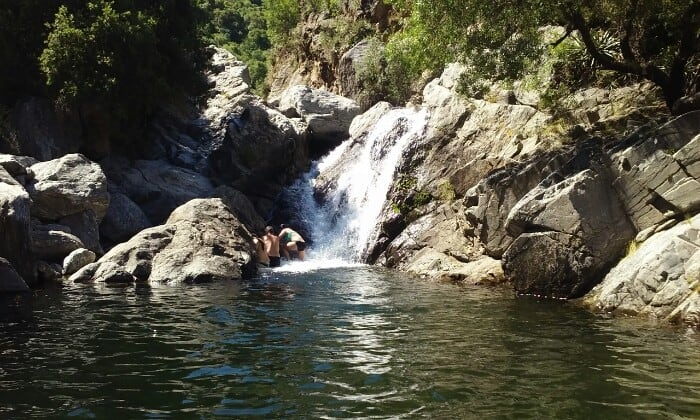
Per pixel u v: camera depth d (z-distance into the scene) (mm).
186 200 20891
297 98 28594
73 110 21000
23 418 5926
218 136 25656
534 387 6801
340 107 28578
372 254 18656
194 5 26562
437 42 14859
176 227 16250
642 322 10055
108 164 21828
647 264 10617
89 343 8711
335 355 8117
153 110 24312
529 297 12523
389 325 9906
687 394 6555
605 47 16875
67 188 16266
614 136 13812
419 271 16062
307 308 11297
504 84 18625
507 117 18578
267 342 8797
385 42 32219
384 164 21359
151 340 8898
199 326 9812
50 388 6793
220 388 6816
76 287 13594
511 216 13086
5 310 11000
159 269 14672
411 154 20109
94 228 16641
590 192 12367
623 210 12195
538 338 8992
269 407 6223
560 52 17641
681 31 13953
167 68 24250
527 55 14750
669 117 13008
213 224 16609
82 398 6488
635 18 14164
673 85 14547
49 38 19938
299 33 42938
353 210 21500
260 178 23969
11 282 13008
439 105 20922
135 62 21469
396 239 18094
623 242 12133
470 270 14820
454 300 12125
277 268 17156
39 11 20938
